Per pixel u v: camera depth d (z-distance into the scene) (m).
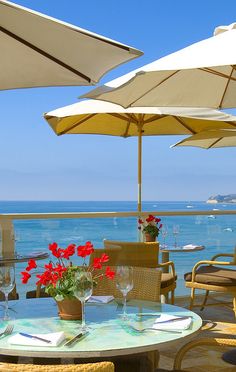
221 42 3.44
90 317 2.59
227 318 5.64
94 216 5.94
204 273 5.21
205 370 4.04
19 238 5.30
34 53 3.17
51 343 2.10
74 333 2.30
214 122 6.88
